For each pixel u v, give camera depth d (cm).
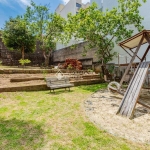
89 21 1032
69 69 1494
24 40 1934
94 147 286
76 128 367
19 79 896
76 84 1030
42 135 329
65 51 2288
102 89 923
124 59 1373
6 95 661
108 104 590
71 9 2417
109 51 1409
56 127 371
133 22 1116
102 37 1188
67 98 669
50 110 499
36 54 2478
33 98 650
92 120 419
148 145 296
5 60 2091
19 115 446
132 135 336
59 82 823
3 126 370
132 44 729
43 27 2120
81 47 1898
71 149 279
